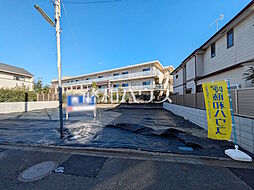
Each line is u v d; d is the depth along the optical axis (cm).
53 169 248
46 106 1684
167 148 347
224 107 342
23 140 426
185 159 288
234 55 684
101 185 201
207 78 870
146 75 2062
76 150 343
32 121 781
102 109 1542
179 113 938
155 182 207
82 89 2655
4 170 246
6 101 1248
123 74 2344
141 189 191
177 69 1466
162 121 744
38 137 459
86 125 655
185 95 816
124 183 205
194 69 1045
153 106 1600
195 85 1019
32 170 245
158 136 456
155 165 261
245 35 618
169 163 269
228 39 728
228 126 337
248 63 554
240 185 199
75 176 225
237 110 361
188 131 510
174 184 202
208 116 364
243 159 273
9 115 1061
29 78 2156
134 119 827
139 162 274
